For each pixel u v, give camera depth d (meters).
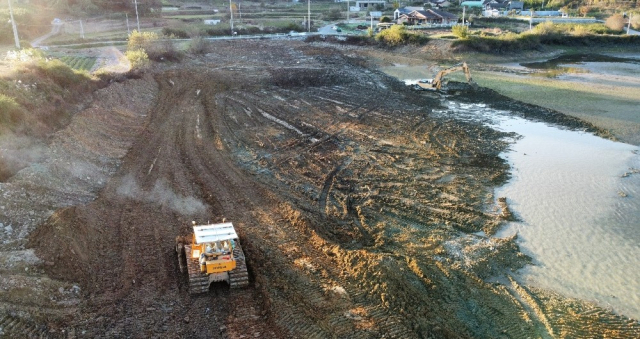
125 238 21.72
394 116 42.56
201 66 57.28
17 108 27.12
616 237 23.84
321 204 26.59
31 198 22.39
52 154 26.58
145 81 46.25
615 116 42.91
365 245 22.67
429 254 22.03
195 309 17.62
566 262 21.91
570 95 50.28
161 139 34.59
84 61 52.25
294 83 52.72
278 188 28.30
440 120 41.62
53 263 18.55
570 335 17.33
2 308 15.92
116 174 28.50
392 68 63.78
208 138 35.59
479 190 28.66
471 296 19.27
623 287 20.19
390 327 16.97
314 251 21.72
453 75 60.44
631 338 17.27
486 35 79.75
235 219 24.28
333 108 44.53
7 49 52.34
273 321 17.09
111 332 16.22
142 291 18.33
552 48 79.94
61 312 16.75
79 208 22.44
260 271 19.95
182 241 20.98
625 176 30.58
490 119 42.16
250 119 40.44
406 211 26.03
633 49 82.69
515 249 22.81
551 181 29.89
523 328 17.66
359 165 31.95
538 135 38.09
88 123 32.47
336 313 17.62
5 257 18.09
